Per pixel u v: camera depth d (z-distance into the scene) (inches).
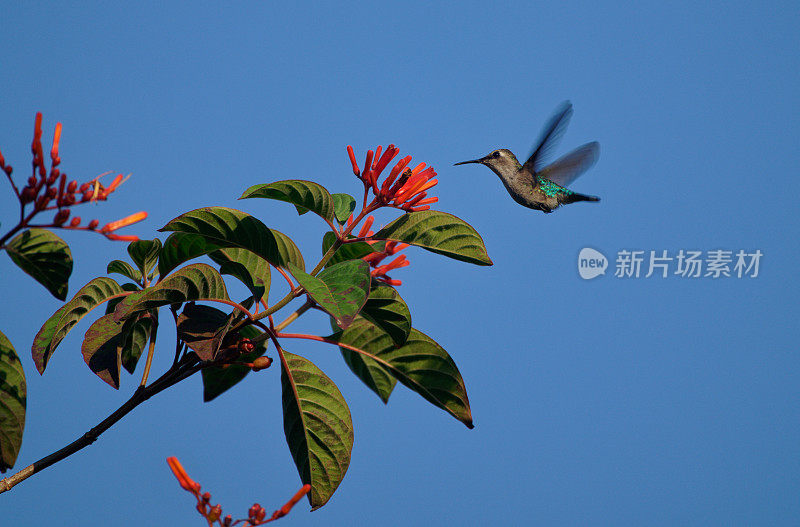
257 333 224.1
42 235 166.9
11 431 170.6
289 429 212.5
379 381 245.6
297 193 204.1
